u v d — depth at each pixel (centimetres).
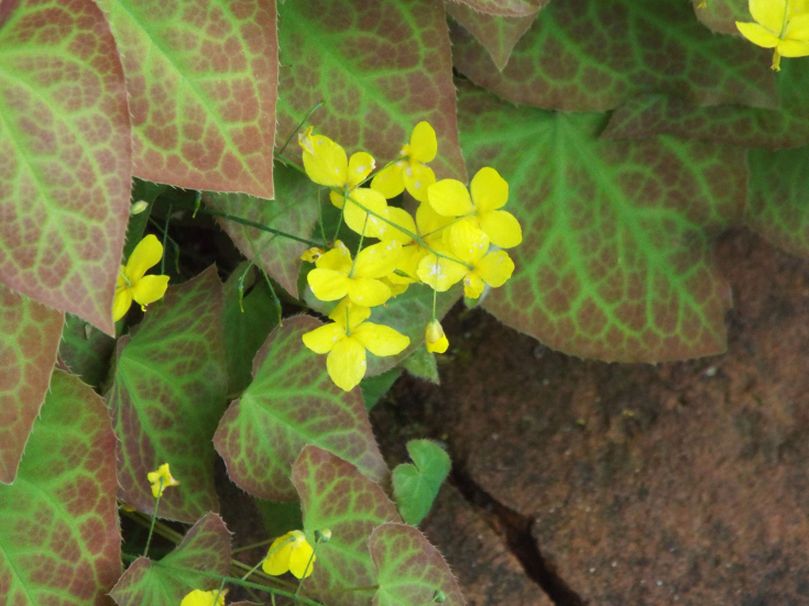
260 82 51
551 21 60
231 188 51
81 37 48
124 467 55
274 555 54
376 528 55
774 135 60
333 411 57
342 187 53
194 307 56
